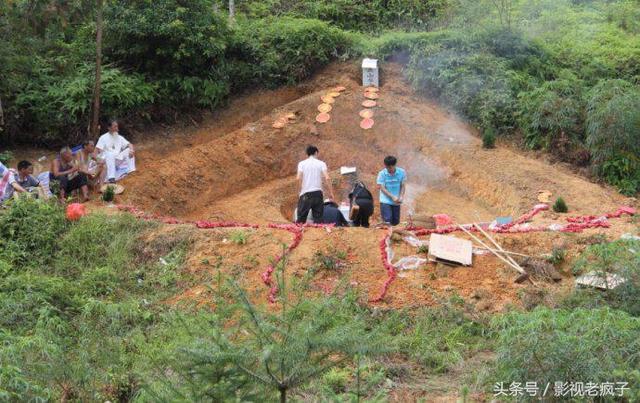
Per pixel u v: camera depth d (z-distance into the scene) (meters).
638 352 7.30
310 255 11.03
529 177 15.25
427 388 8.28
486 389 8.05
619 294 9.45
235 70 18.94
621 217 13.06
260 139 17.31
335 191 16.34
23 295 10.00
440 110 18.25
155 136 17.42
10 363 7.50
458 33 19.16
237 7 21.83
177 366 5.93
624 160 15.85
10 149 16.28
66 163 13.95
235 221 14.77
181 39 17.55
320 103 18.19
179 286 10.85
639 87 17.53
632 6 22.84
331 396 7.19
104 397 7.93
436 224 12.65
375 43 19.44
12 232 11.62
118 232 11.97
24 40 15.09
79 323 9.73
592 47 19.98
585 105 16.95
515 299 10.33
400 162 17.08
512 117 17.48
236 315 8.54
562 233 11.59
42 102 16.30
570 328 7.54
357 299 10.24
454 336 9.59
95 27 17.27
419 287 10.57
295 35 19.20
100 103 16.70
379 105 17.98
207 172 16.22
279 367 5.71
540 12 21.45
